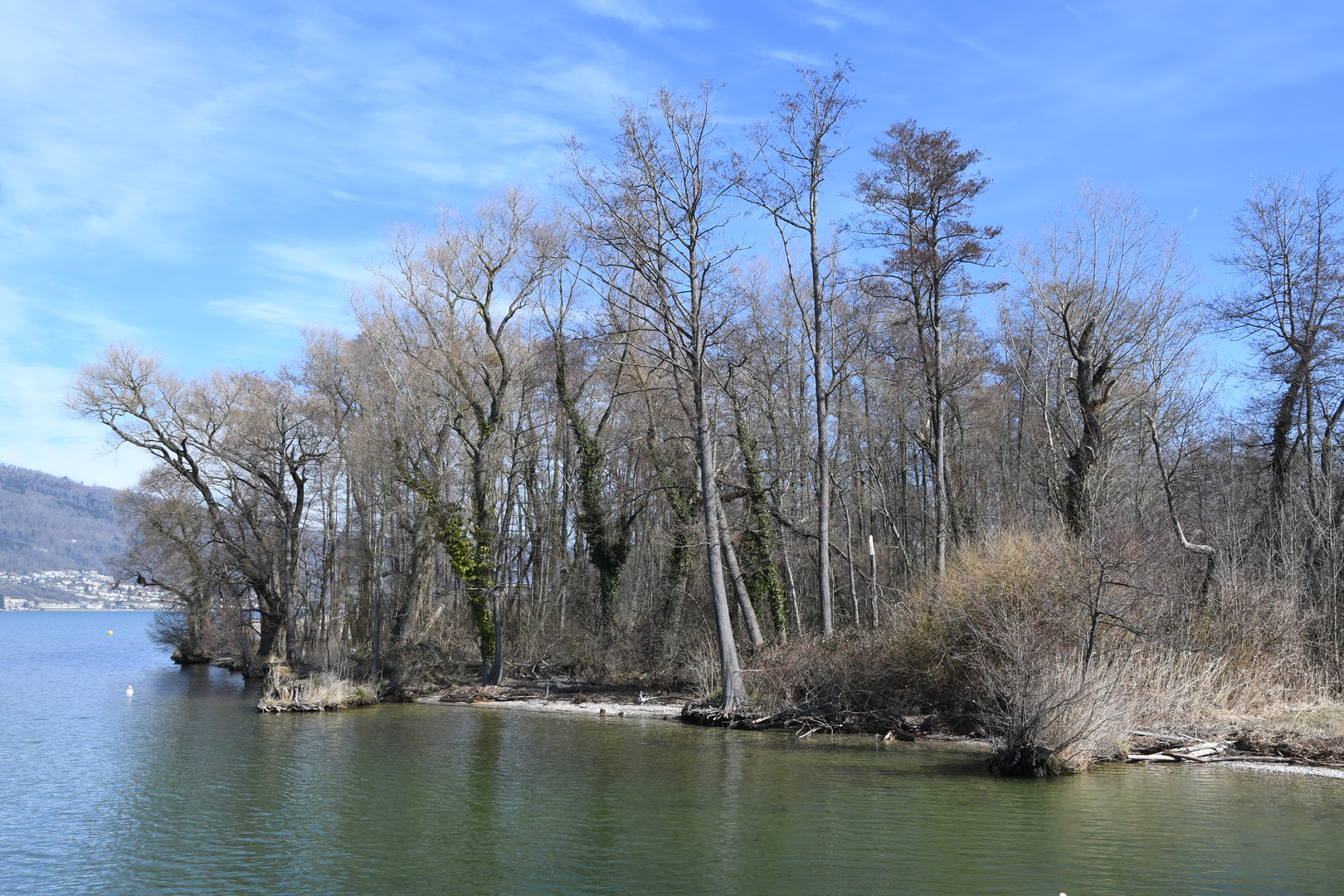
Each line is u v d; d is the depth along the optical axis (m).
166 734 22.78
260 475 42.22
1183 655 19.17
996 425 38.78
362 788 15.93
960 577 21.61
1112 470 30.41
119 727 24.30
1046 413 31.77
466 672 35.53
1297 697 19.42
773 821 12.96
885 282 28.77
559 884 10.50
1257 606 20.22
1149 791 14.12
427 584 39.09
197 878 11.11
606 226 24.33
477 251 32.75
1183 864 10.54
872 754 18.36
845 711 21.73
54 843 12.71
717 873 10.71
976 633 19.38
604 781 16.11
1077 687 15.62
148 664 51.31
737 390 31.67
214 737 22.28
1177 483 30.70
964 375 30.72
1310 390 26.94
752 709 22.70
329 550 43.94
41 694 33.97
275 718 26.00
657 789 15.31
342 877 10.99
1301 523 24.42
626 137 23.78
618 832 12.63
